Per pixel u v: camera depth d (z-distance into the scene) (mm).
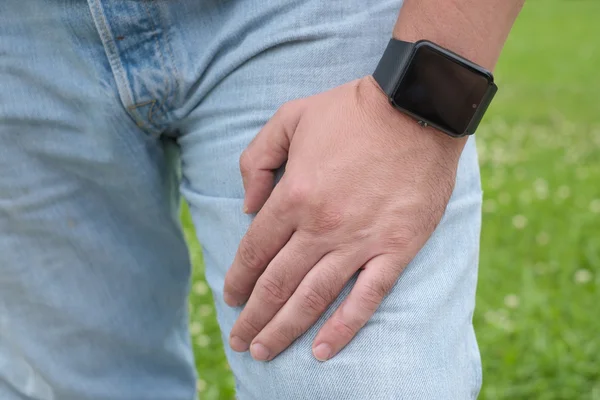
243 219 1152
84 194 1346
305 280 1038
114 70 1179
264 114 1124
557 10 12367
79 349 1474
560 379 2293
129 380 1529
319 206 1003
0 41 1201
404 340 1035
